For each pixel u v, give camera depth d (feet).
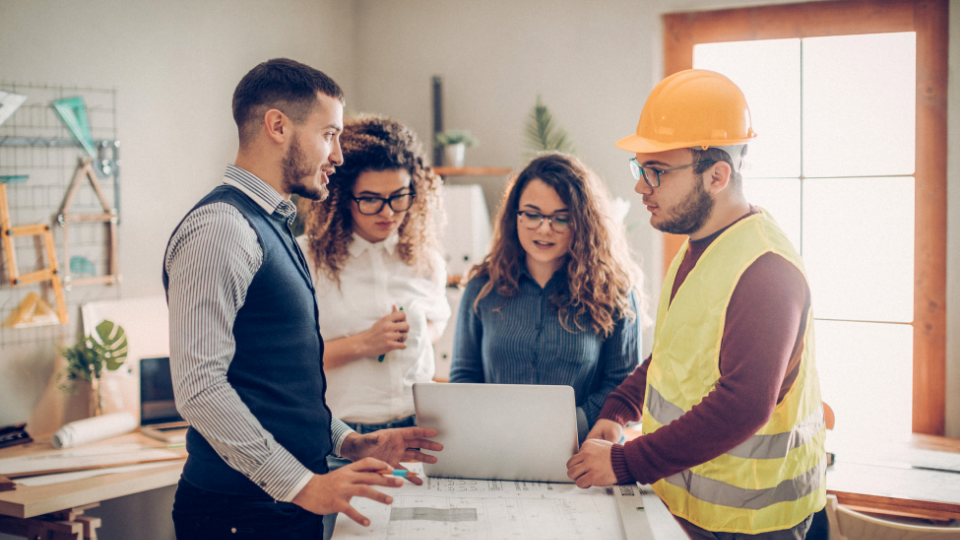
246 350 3.71
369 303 5.45
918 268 8.74
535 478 4.30
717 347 3.93
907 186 8.80
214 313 3.44
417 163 5.64
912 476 6.43
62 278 7.54
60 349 7.52
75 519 5.90
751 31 9.41
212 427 3.36
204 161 9.01
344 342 5.20
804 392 4.01
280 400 3.81
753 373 3.65
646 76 9.90
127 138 8.08
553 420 4.17
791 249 3.97
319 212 5.39
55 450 6.75
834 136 9.12
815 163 9.23
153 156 8.38
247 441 3.40
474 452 4.30
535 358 5.38
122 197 8.07
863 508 5.95
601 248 5.35
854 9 8.92
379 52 11.37
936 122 8.59
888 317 8.98
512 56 10.61
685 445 3.77
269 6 9.84
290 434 3.83
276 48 9.98
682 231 4.28
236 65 9.39
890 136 8.86
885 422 9.03
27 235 7.23
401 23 11.21
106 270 7.95
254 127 3.85
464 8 10.84
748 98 9.50
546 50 10.40
